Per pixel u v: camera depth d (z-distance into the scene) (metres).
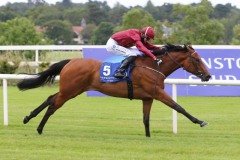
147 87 14.90
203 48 25.42
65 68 15.35
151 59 15.09
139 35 15.20
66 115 20.67
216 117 20.41
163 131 16.72
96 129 16.94
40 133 15.45
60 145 13.61
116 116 20.56
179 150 13.07
